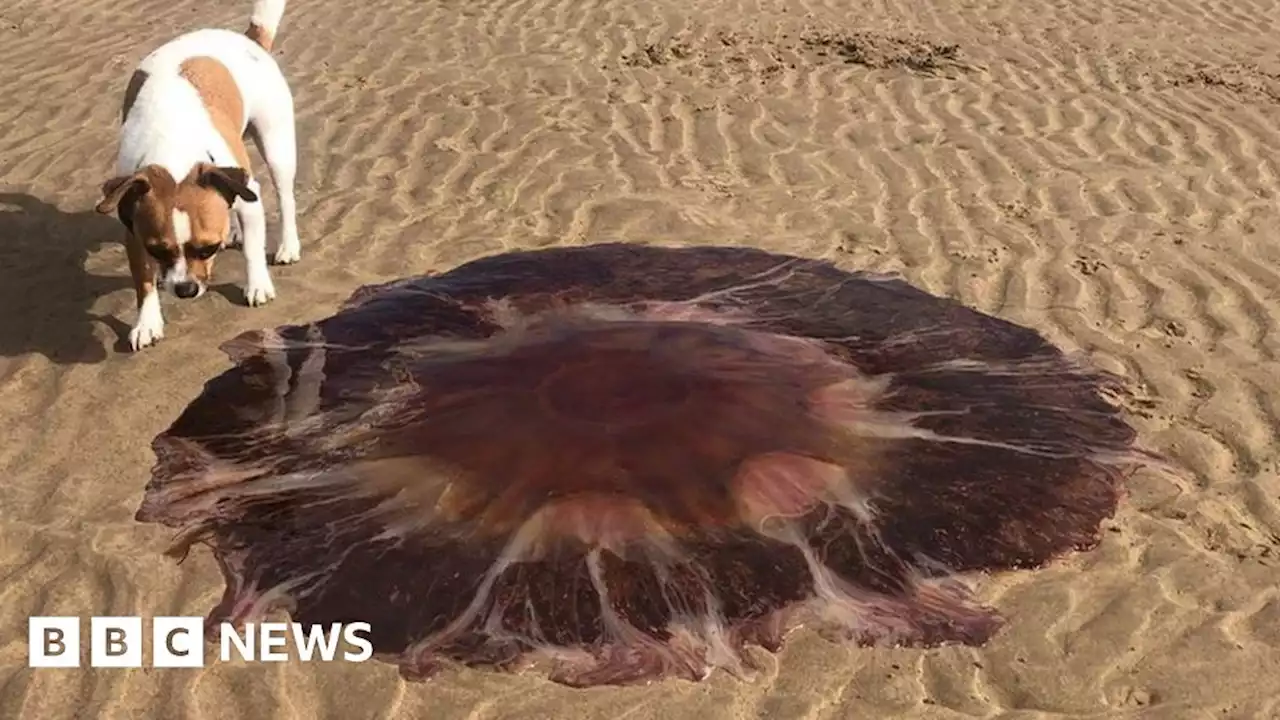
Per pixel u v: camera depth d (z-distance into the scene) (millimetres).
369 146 2732
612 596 1412
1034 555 1473
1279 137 2793
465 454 1653
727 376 1831
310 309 2057
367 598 1412
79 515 1540
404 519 1540
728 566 1456
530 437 1685
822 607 1393
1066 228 2355
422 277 2170
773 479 1603
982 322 2016
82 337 1953
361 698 1271
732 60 3342
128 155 1844
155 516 1543
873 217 2416
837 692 1273
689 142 2781
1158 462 1647
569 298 2088
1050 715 1240
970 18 3768
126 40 3408
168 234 1719
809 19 3734
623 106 2990
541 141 2770
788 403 1766
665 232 2348
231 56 2041
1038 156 2703
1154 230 2334
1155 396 1802
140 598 1401
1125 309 2051
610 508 1548
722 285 2139
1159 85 3154
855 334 1978
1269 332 1967
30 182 2521
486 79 3164
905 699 1263
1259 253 2236
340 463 1651
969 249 2273
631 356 1884
